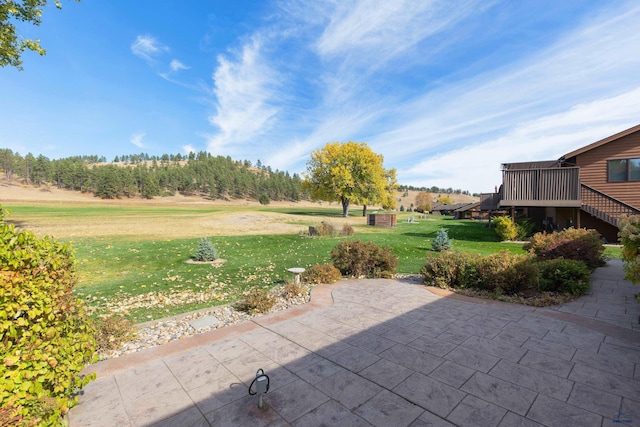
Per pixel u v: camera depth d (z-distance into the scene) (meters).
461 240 19.98
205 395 3.39
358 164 46.12
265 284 8.89
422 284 8.40
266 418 2.99
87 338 3.12
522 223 19.39
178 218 32.72
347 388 3.47
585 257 9.57
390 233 24.23
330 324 5.45
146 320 5.91
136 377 3.78
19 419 2.34
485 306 6.40
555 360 4.06
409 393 3.36
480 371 3.80
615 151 17.62
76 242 16.23
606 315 5.77
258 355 4.32
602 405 3.12
